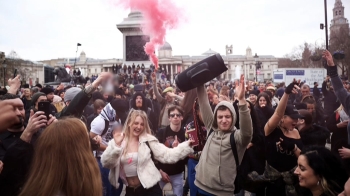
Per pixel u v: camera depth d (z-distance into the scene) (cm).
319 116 1055
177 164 746
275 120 617
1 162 376
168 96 1184
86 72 14775
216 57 539
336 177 428
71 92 863
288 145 600
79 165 286
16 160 400
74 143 292
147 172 621
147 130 652
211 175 571
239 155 570
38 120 412
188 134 715
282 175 599
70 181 279
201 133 704
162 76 5138
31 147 410
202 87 641
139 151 624
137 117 641
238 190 584
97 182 291
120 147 612
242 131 553
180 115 788
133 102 1073
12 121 355
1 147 486
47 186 275
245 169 605
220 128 589
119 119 845
